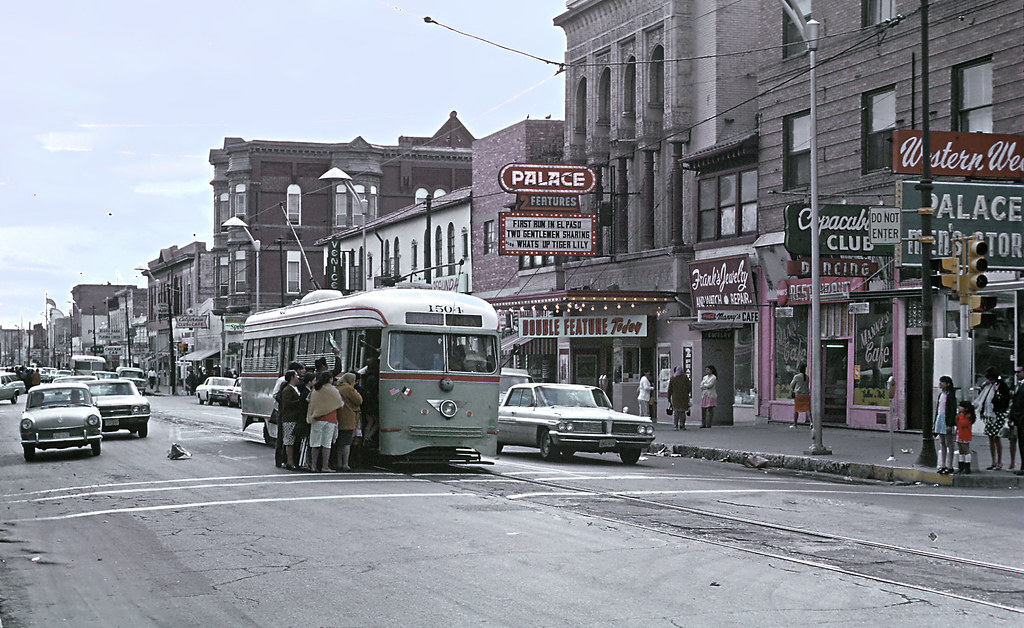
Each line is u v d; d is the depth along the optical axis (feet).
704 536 41.63
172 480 64.85
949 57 88.69
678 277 128.06
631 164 140.36
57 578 35.24
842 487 64.13
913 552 38.58
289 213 299.17
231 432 115.34
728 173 119.85
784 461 78.64
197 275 344.08
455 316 71.67
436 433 70.08
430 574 33.96
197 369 328.70
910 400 94.02
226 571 35.40
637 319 126.93
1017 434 67.72
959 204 78.07
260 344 98.68
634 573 33.96
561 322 133.08
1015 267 78.89
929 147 71.41
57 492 60.70
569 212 130.72
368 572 34.50
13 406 225.56
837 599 30.12
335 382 72.59
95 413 87.45
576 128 150.61
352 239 242.58
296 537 41.81
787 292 107.24
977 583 32.96
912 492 61.26
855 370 100.42
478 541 40.22
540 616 28.19
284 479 63.77
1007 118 83.25
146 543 41.60
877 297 94.53
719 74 124.36
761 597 30.37
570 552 37.78
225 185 309.42
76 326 603.67
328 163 300.40
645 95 134.10
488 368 72.02
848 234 87.35
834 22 102.12
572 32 151.12
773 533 42.78
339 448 70.03
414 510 48.93
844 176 100.63
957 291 69.51
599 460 84.33
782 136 109.40
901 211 75.25
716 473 73.56
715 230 122.31
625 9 138.72
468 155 310.04
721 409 122.01
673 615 28.19
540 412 81.66
